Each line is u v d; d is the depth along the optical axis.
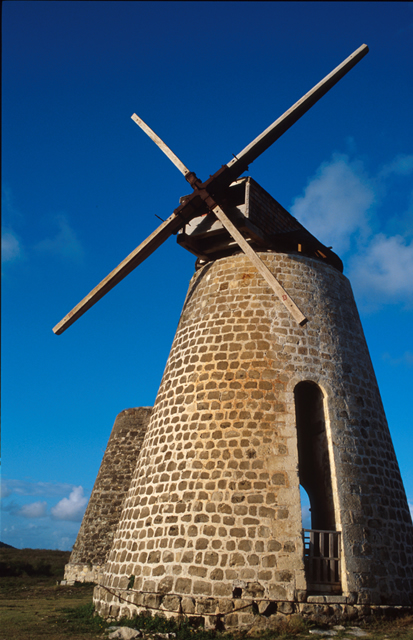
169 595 10.30
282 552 10.20
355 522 10.96
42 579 29.19
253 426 11.52
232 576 10.10
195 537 10.68
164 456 12.23
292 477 10.91
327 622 9.80
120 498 25.56
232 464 11.19
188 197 14.61
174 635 9.55
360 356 13.68
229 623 9.73
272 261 13.96
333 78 14.37
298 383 12.16
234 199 15.23
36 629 10.70
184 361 13.35
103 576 12.62
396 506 11.96
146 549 11.28
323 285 14.09
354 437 12.02
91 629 10.62
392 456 12.91
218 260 14.66
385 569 10.83
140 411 27.92
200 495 11.08
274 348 12.48
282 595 9.87
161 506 11.53
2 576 29.95
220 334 13.04
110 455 27.16
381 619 10.17
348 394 12.58
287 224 15.47
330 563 10.56
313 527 13.23
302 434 13.60
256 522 10.51
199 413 12.14
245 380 12.12
